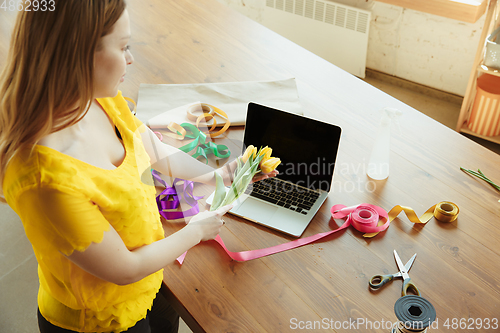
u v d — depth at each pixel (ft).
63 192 2.59
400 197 4.48
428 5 9.04
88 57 2.40
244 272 3.82
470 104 10.43
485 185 4.58
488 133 9.56
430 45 10.67
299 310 3.51
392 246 4.00
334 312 3.49
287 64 6.57
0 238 7.72
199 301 3.60
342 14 11.18
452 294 3.58
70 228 2.64
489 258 3.86
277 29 12.66
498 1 8.68
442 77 10.96
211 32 7.37
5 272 7.23
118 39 2.58
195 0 8.36
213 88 5.93
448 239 4.04
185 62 6.62
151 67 6.52
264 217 4.30
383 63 11.74
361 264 3.85
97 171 2.89
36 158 2.58
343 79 6.25
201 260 3.93
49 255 2.84
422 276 3.72
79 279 3.04
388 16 10.84
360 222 4.08
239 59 6.67
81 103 2.54
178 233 3.48
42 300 3.45
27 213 2.64
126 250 2.99
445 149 5.05
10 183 2.63
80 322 3.32
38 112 2.45
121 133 3.41
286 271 3.82
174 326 4.52
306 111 5.62
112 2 2.40
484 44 9.05
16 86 2.40
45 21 2.26
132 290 3.33
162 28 7.49
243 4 13.17
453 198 4.45
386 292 3.62
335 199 4.48
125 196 2.98
